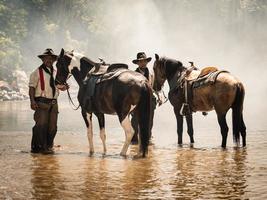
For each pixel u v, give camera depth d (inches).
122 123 454.6
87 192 327.9
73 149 538.0
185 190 330.3
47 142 526.9
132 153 500.7
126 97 445.4
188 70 557.0
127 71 461.4
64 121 917.2
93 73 491.8
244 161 439.5
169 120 940.0
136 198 311.0
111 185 347.6
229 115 982.4
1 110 1208.2
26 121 898.7
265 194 316.8
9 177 377.4
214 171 394.0
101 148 545.0
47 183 355.3
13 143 590.9
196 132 708.0
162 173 388.8
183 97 556.7
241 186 339.3
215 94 516.1
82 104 499.2
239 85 509.0
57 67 523.2
